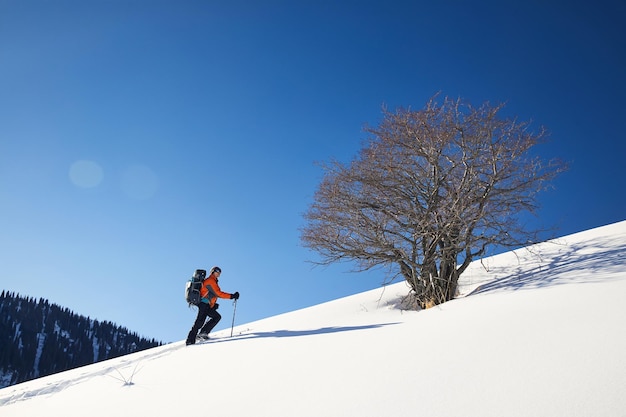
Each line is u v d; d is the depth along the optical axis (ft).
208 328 28.12
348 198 40.01
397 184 39.68
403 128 39.24
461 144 38.50
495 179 35.73
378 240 38.47
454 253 35.81
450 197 36.81
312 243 40.81
